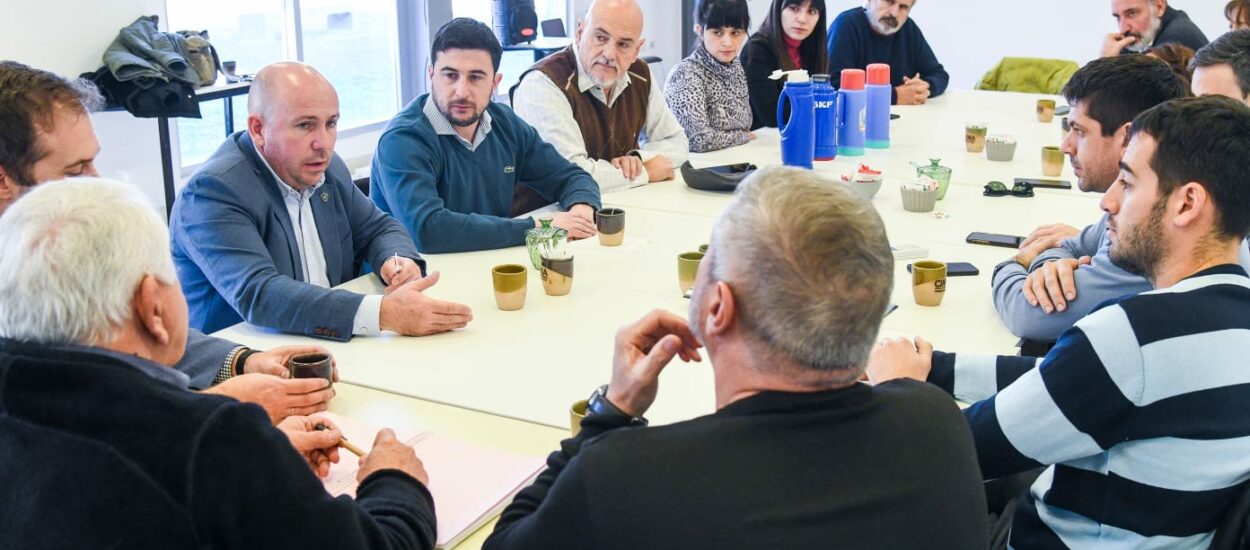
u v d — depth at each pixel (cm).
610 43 341
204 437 107
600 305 223
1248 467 131
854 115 368
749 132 417
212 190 223
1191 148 140
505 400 177
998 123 434
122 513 105
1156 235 146
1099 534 140
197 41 461
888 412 108
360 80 655
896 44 517
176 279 121
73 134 179
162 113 443
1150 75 219
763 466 101
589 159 335
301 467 113
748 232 105
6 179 176
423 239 266
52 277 109
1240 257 171
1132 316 133
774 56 443
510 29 649
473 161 296
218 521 107
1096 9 706
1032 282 203
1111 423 134
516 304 220
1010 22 733
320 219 247
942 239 268
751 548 98
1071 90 229
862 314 104
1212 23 676
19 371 109
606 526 99
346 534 113
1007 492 177
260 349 203
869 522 102
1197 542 136
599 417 123
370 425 166
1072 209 297
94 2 446
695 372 186
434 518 133
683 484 99
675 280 240
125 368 110
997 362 173
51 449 107
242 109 581
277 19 589
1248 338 132
